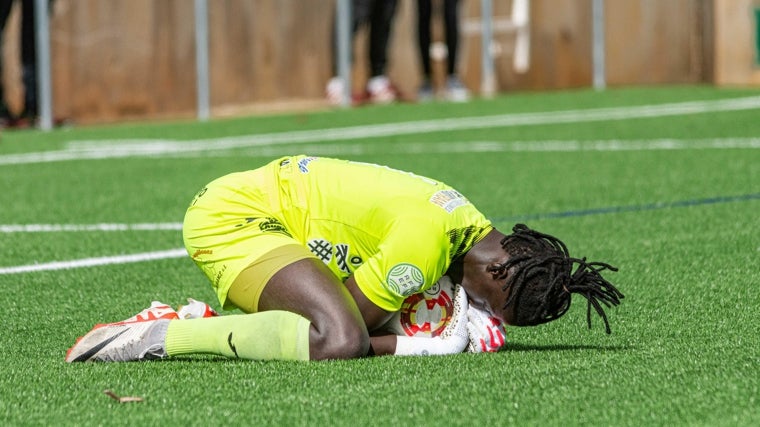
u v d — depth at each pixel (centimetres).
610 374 1304
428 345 1417
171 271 2081
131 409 1214
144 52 5472
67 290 1934
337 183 1493
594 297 1415
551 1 6091
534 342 1519
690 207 2620
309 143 4181
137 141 4441
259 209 1510
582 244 2236
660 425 1123
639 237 2283
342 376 1315
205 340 1411
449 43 5538
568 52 6069
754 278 1866
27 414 1208
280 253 1448
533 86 6156
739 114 4519
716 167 3241
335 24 5622
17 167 3709
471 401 1210
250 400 1233
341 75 5584
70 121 5278
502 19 6200
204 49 5525
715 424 1120
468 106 5238
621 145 3825
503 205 2744
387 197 1442
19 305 1823
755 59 5797
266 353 1397
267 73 5812
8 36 5425
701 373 1303
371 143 4112
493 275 1412
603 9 5988
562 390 1243
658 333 1539
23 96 5100
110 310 1788
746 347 1433
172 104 5538
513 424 1135
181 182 3288
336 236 1477
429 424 1141
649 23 5981
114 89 5422
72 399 1256
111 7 5397
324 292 1406
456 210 1428
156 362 1413
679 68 5966
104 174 3494
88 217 2719
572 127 4372
